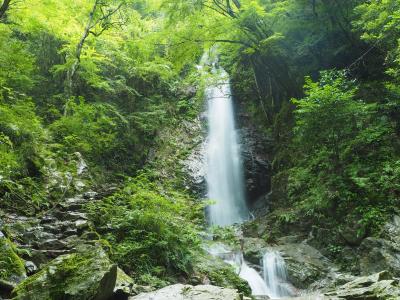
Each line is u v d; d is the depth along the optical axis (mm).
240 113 17516
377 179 9719
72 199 8875
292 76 14648
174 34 12883
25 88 10688
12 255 5238
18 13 10617
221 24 12555
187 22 13102
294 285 8977
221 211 14539
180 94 18047
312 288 8703
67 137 10859
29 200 8172
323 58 14188
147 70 15648
